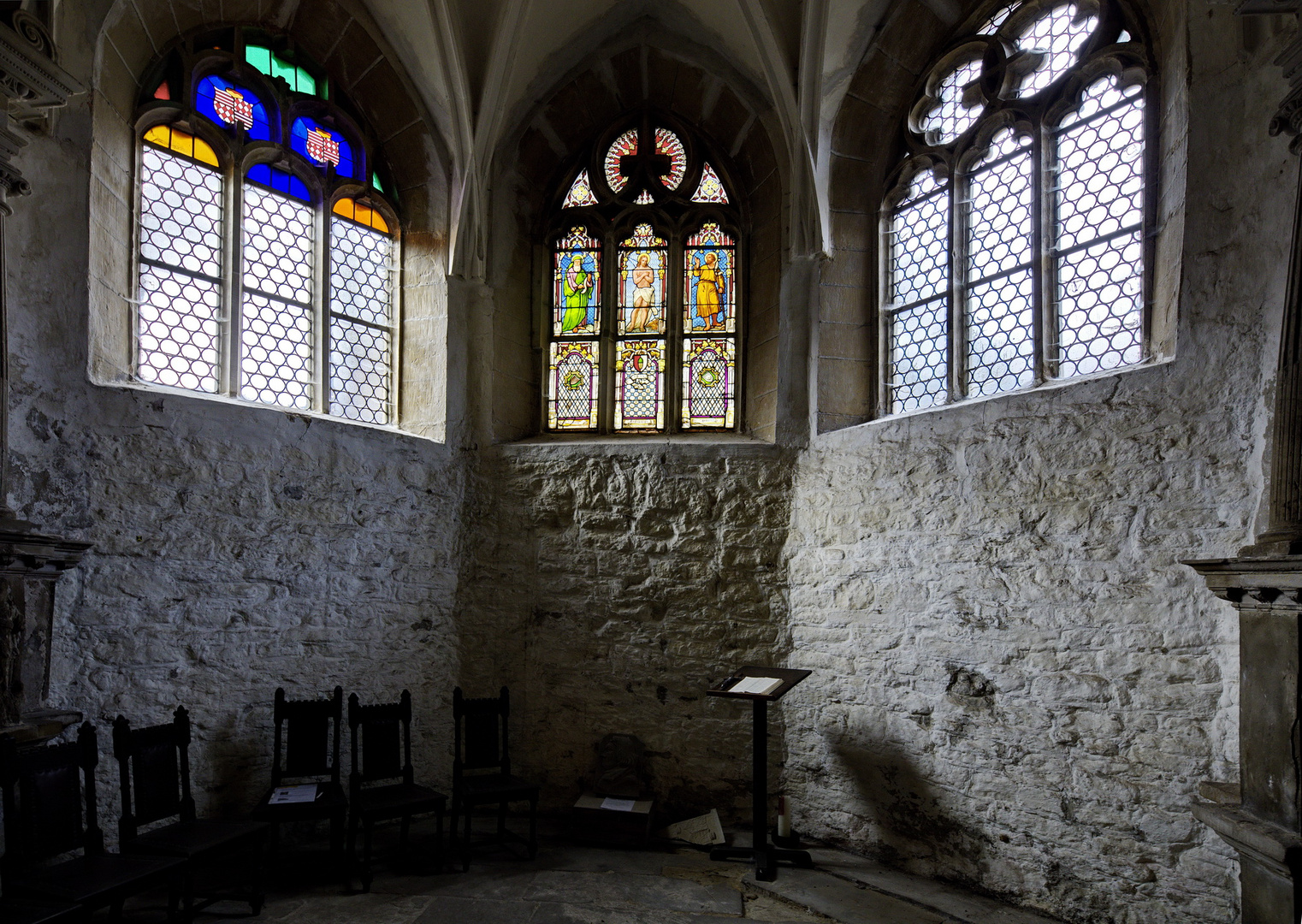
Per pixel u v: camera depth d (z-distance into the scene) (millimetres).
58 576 3984
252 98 5797
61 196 4402
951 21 5852
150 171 5168
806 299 6141
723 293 6895
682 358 6898
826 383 6012
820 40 5836
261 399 5715
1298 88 3016
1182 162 4102
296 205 6016
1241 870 3143
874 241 6230
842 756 5457
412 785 5039
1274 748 2996
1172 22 4246
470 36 6184
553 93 6820
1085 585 4262
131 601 4582
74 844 3605
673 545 6105
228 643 4984
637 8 6586
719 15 6234
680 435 6723
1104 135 4715
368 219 6484
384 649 5734
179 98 5363
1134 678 4020
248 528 5113
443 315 6402
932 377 5727
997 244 5332
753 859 5176
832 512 5699
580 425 6965
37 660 3936
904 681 5141
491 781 5188
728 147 6941
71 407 4395
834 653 5574
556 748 6109
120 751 3951
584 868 4996
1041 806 4367
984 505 4793
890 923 4230
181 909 4191
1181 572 3871
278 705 4883
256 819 4336
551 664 6195
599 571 6199
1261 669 3076
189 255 5371
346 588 5574
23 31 3609
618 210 7074
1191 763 3777
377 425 6398
